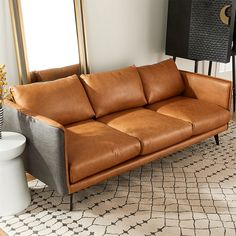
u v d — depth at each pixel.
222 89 3.38
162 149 2.92
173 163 3.15
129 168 2.72
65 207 2.54
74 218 2.43
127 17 3.79
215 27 3.71
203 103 3.44
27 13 2.98
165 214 2.46
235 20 3.86
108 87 3.15
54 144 2.27
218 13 3.64
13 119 2.60
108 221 2.39
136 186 2.80
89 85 3.09
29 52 3.06
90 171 2.45
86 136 2.69
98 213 2.47
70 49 3.33
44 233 2.29
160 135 2.83
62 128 2.25
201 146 3.48
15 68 3.08
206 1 3.69
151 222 2.38
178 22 3.97
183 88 3.70
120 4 3.68
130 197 2.66
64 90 2.88
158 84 3.49
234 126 3.96
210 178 2.91
